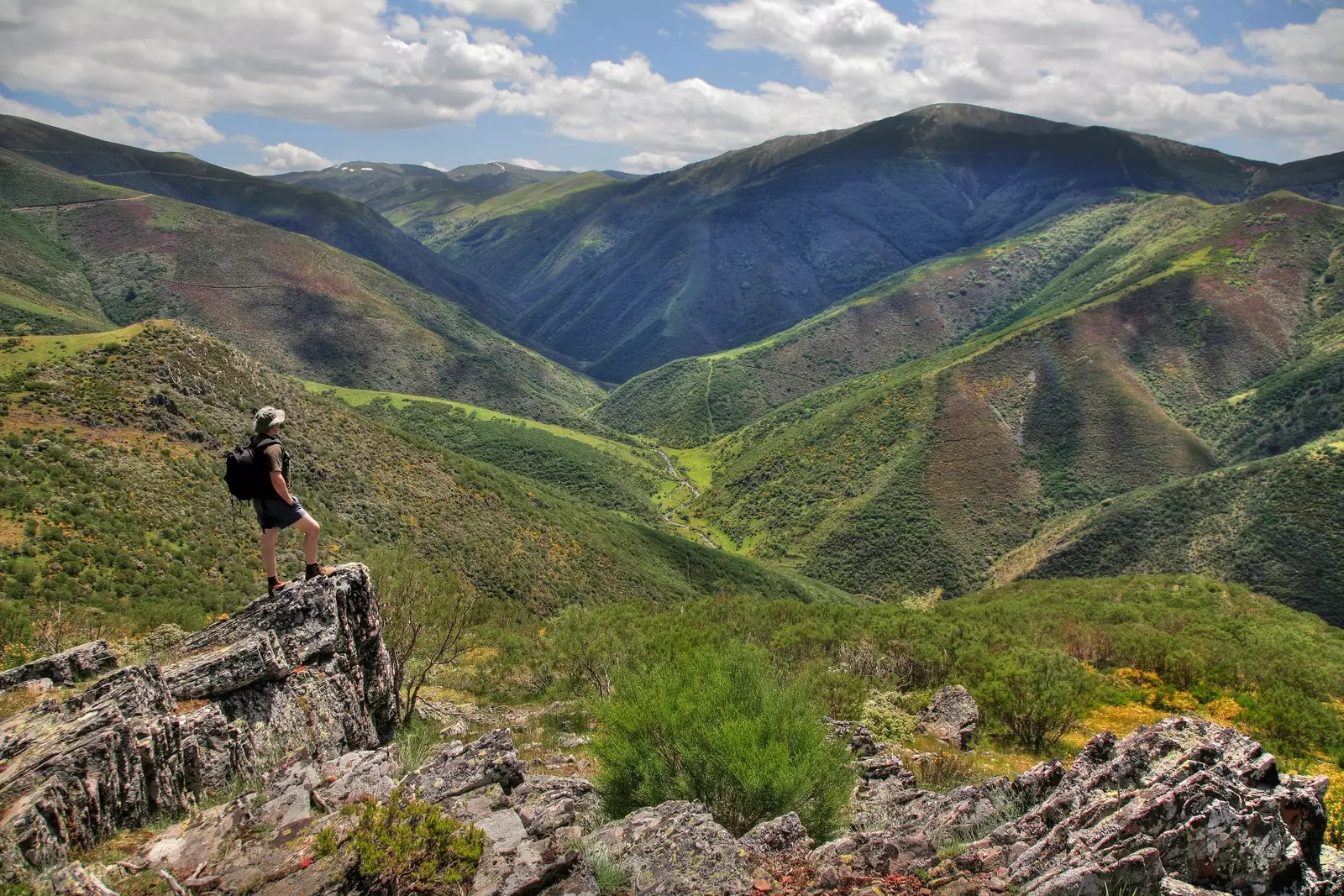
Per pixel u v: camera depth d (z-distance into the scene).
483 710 23.92
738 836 9.17
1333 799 11.57
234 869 5.82
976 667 26.50
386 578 18.69
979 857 6.71
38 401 66.31
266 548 10.16
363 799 6.98
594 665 27.12
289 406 93.19
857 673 28.12
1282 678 28.28
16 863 5.45
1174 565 130.12
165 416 72.38
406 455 105.88
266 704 9.10
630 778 10.09
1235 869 6.12
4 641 19.03
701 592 121.12
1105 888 5.71
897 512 179.00
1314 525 122.31
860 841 7.37
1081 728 23.16
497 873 6.05
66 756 6.48
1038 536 166.00
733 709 10.27
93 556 49.34
